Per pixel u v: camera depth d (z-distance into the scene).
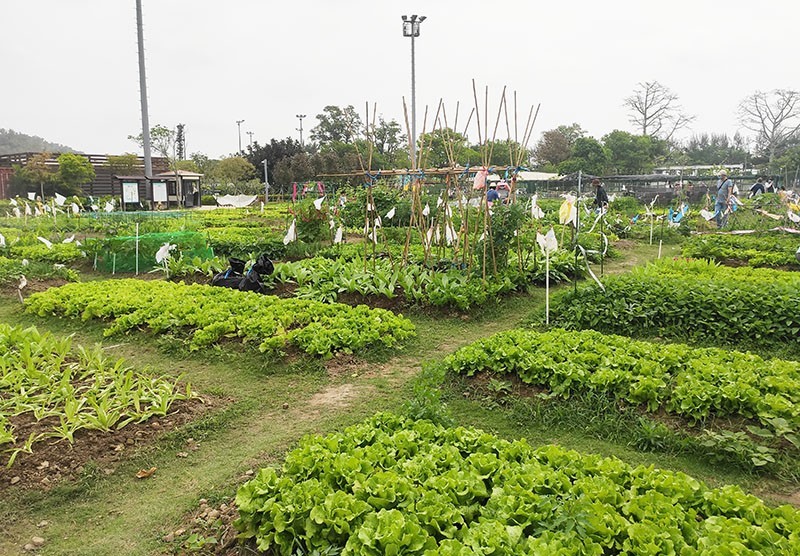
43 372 7.07
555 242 9.59
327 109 55.75
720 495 4.37
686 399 6.25
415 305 11.23
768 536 3.82
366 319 9.59
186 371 8.25
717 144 93.62
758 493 5.21
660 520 3.96
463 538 3.87
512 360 7.40
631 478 4.65
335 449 5.10
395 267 12.94
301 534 4.16
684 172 64.56
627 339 8.24
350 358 8.59
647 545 3.69
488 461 4.83
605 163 56.94
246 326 9.05
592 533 3.92
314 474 4.72
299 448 5.38
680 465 5.68
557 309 10.26
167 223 23.58
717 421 6.16
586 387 6.85
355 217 21.42
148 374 7.97
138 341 9.46
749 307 9.36
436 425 5.80
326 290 11.88
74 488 5.23
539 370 7.15
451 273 11.95
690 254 17.19
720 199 23.62
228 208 41.19
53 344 7.84
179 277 14.89
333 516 4.13
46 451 5.62
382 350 8.95
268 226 26.83
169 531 4.77
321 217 18.73
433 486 4.47
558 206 29.91
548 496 4.28
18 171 41.91
